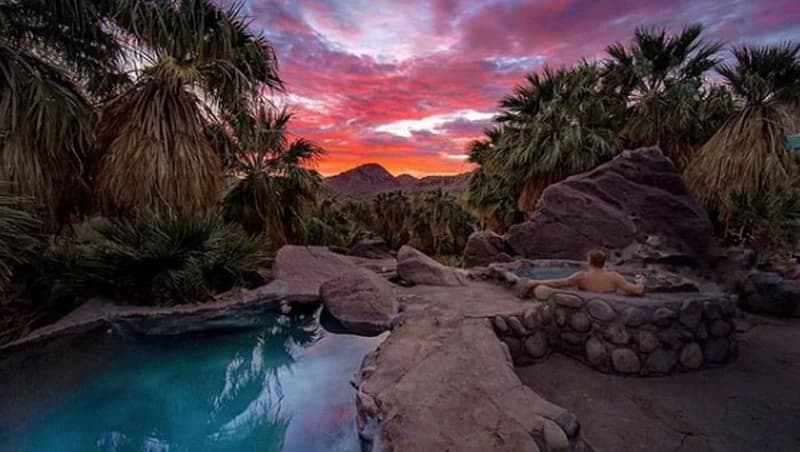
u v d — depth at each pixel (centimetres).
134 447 306
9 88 491
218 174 707
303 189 1170
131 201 609
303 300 653
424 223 2247
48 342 441
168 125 632
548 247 836
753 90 814
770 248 784
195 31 658
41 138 522
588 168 985
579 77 1080
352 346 491
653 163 795
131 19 607
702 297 409
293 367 441
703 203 879
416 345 359
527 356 408
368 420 259
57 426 328
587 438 276
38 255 518
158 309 545
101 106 658
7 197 414
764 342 459
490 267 678
